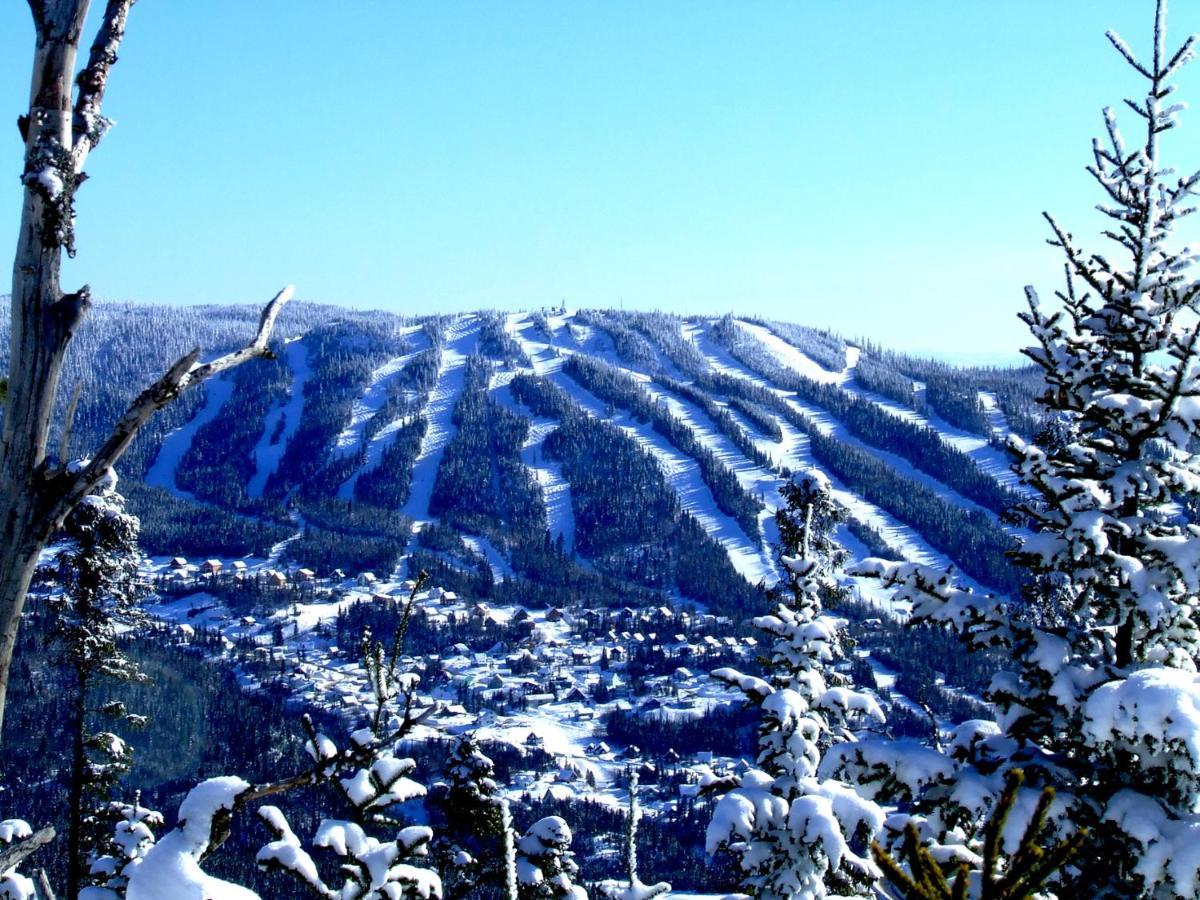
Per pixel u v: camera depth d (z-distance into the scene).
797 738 12.30
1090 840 9.69
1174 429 10.72
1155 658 11.14
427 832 7.17
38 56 3.70
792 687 13.38
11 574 3.60
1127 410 10.73
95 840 20.19
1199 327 10.19
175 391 3.64
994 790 9.97
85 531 20.14
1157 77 11.09
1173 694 8.91
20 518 3.58
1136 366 11.20
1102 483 10.77
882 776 10.59
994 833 4.27
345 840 6.98
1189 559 10.16
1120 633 11.07
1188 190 11.02
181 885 5.43
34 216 3.62
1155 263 11.14
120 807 20.56
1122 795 9.59
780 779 11.95
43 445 3.64
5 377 3.70
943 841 10.20
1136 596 10.30
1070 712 10.11
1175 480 10.60
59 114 3.69
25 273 3.63
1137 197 11.10
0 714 3.62
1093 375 11.25
